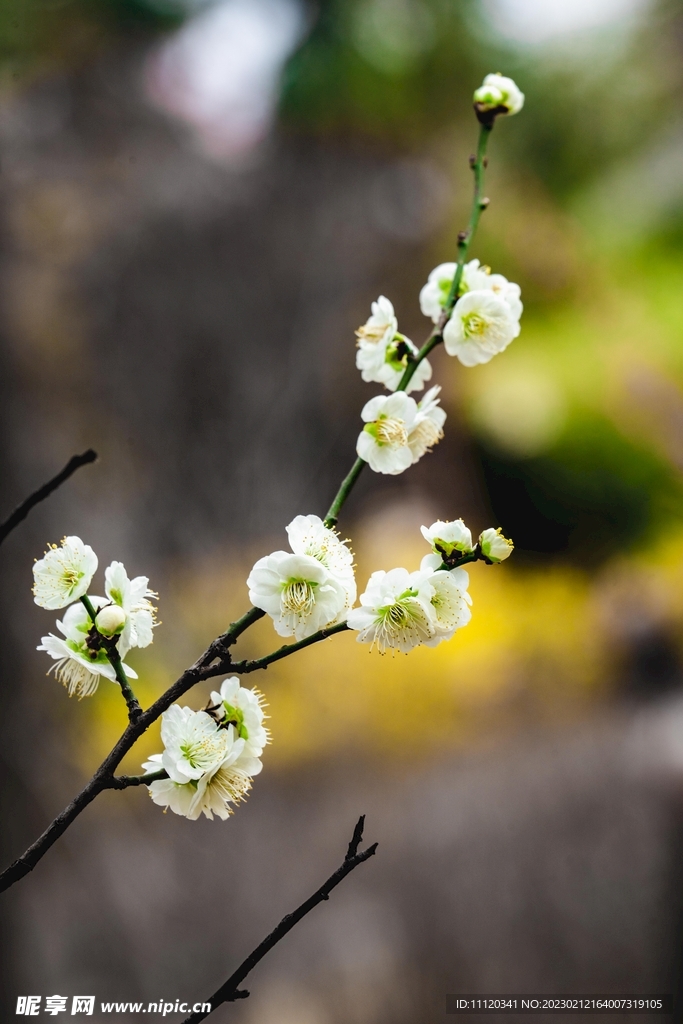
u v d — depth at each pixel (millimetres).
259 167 4934
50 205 4344
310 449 4461
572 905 2984
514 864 3131
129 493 3992
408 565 4062
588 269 4875
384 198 4980
